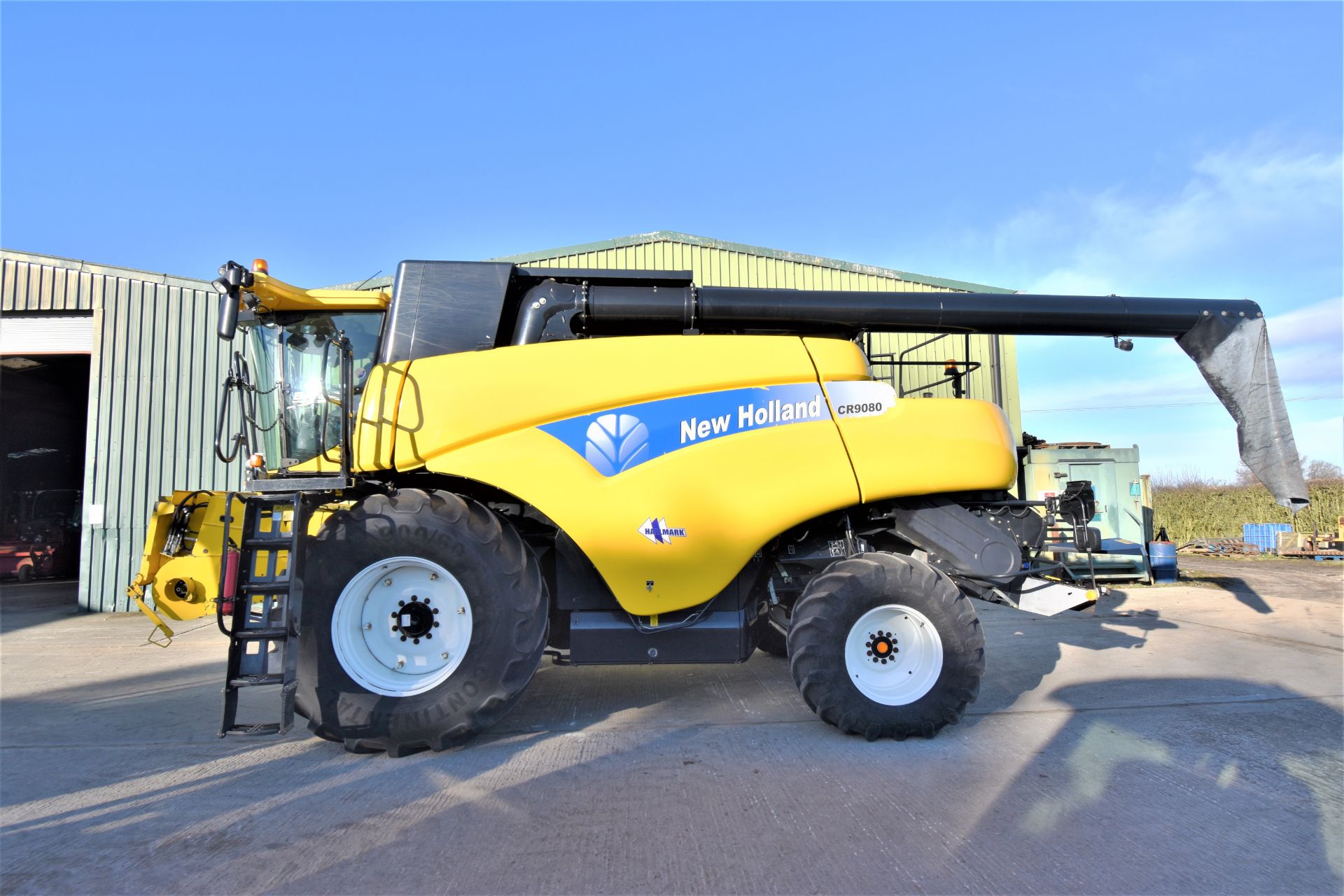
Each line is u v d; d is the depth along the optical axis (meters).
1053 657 6.02
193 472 10.55
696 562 4.04
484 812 3.03
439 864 2.60
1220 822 2.90
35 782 3.43
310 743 3.97
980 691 4.92
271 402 4.66
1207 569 13.25
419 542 3.75
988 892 2.40
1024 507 4.75
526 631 3.78
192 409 10.62
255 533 3.78
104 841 2.80
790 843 2.74
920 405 4.39
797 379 4.27
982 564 4.35
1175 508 21.08
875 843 2.74
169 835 2.84
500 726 4.20
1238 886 2.44
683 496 4.04
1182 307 5.09
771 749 3.78
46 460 17.45
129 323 10.54
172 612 5.55
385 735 3.66
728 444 4.12
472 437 3.90
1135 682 5.16
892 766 3.53
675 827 2.88
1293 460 4.80
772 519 4.12
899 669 4.01
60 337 10.86
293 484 3.81
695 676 5.36
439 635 3.87
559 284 4.53
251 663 3.66
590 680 5.25
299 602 3.65
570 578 4.16
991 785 3.28
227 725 3.57
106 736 4.16
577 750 3.79
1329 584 10.77
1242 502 19.80
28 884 2.48
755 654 6.10
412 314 4.24
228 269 3.68
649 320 4.57
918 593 3.98
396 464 3.90
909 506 4.45
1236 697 4.75
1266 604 8.89
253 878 2.52
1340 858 2.62
